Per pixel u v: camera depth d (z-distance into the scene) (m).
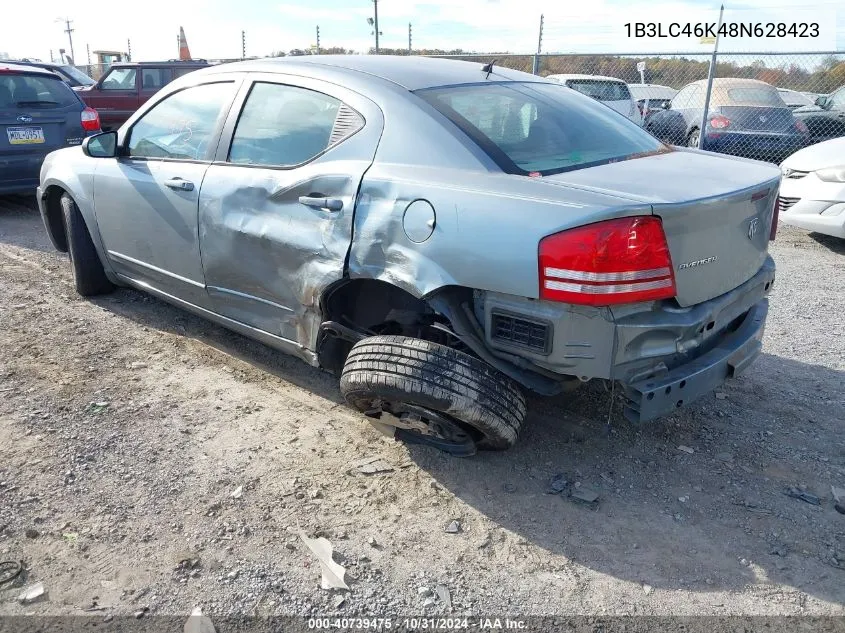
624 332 2.45
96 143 4.30
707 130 10.00
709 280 2.69
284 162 3.33
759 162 3.38
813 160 6.87
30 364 3.92
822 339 4.53
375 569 2.46
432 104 2.98
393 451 3.15
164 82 14.34
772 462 3.14
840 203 6.53
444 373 2.66
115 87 14.27
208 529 2.62
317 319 3.21
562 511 2.79
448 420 2.81
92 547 2.52
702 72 11.92
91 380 3.76
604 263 2.35
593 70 13.01
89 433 3.23
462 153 2.80
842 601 2.35
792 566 2.50
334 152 3.11
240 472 2.98
